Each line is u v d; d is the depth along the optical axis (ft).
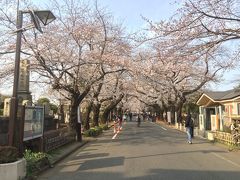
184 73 130.52
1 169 28.76
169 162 42.78
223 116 94.17
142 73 81.35
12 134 33.94
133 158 46.85
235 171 36.14
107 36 75.66
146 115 331.98
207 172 35.45
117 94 119.75
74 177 33.27
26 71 57.41
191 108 168.25
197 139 81.97
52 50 67.87
